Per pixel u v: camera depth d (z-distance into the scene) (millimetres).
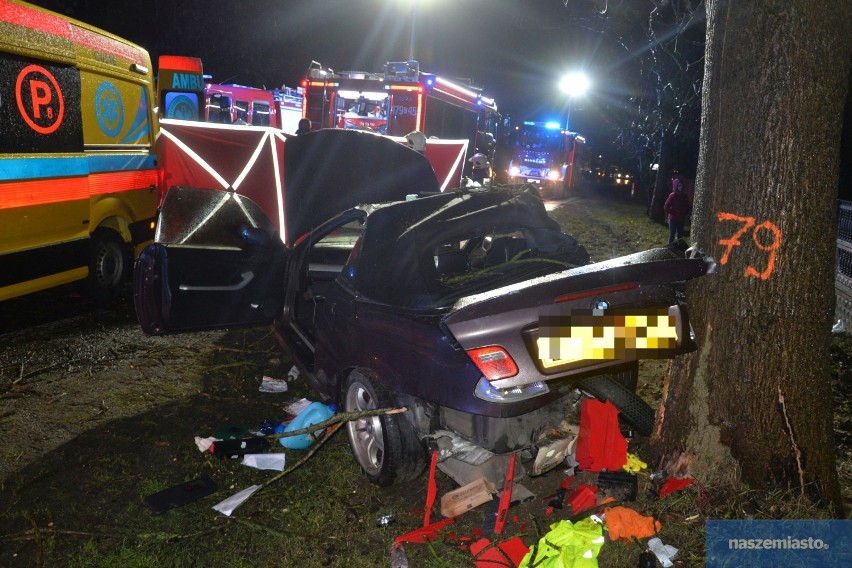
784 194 3350
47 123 6160
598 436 3785
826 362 3525
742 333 3508
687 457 3711
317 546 3379
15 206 5758
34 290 6219
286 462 4230
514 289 3277
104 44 7180
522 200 4395
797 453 3496
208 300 5145
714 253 3559
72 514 3664
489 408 3246
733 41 3387
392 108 14469
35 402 5043
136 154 7855
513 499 3578
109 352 6113
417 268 3898
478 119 18234
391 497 3840
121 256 7766
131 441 4484
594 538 3109
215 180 8977
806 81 3248
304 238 5488
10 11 5652
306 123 9555
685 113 16859
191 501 3770
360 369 4020
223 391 5359
